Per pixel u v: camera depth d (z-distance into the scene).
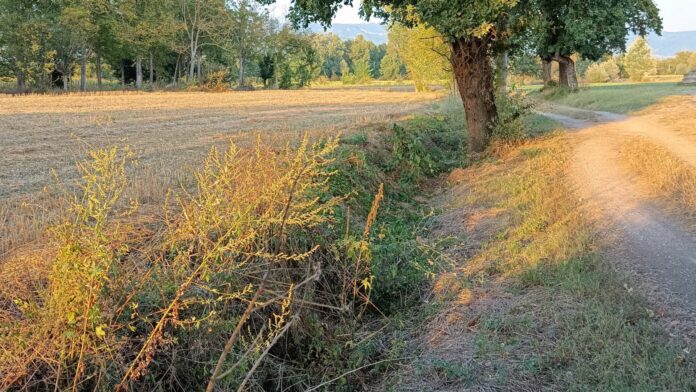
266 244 5.34
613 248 6.64
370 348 5.50
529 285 6.01
